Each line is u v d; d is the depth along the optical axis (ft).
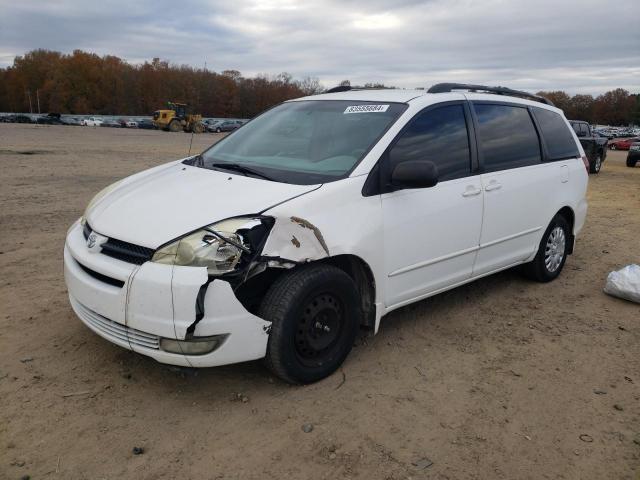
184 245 9.82
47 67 357.20
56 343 12.76
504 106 16.42
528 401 11.31
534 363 12.96
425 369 12.41
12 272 17.76
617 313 16.26
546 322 15.38
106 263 10.44
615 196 44.37
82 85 340.80
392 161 12.42
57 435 9.56
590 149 65.41
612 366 12.98
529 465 9.37
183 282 9.54
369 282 12.25
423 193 13.01
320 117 14.26
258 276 10.76
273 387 11.32
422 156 13.16
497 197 15.14
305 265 10.89
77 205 30.86
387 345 13.50
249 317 10.12
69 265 11.46
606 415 10.93
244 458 9.21
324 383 11.58
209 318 9.77
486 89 16.38
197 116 187.73
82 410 10.29
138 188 12.52
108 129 185.88
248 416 10.34
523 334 14.53
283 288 10.60
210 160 14.19
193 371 10.17
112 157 65.41
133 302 9.85
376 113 13.48
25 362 11.86
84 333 13.30
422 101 13.80
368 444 9.70
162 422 10.07
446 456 9.50
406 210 12.55
